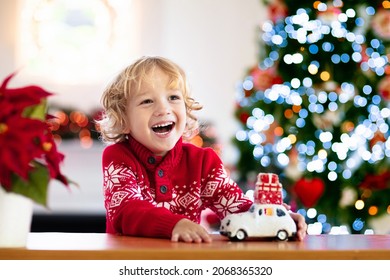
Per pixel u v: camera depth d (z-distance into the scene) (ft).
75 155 15.70
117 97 5.95
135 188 5.49
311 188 10.78
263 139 11.95
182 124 5.82
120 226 5.18
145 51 16.22
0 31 15.75
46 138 4.03
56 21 15.89
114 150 5.75
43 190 3.92
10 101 4.01
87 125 15.52
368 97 11.87
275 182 4.78
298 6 11.88
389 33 11.94
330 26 11.68
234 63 16.52
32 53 15.84
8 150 3.85
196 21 16.51
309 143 11.71
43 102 4.16
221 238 4.83
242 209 5.90
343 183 11.80
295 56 11.60
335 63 11.66
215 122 16.44
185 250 3.93
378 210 11.88
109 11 16.05
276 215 4.68
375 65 11.78
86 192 15.72
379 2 11.91
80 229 15.48
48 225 15.39
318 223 11.77
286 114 11.75
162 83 5.73
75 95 15.96
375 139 11.91
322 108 11.76
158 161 5.85
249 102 12.00
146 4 16.22
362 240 4.83
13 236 4.00
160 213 4.82
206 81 16.51
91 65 16.01
